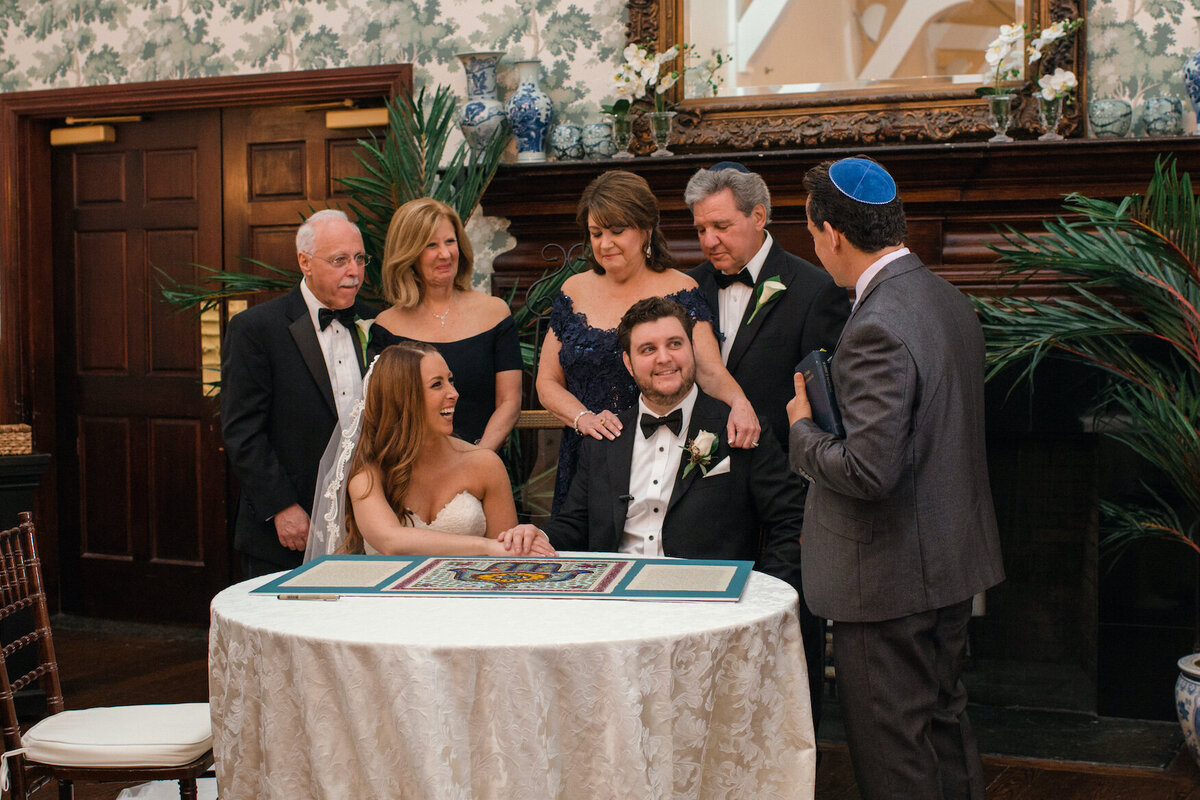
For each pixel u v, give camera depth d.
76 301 5.37
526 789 1.80
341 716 1.86
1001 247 3.86
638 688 1.84
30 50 5.16
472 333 3.19
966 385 2.23
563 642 1.82
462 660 1.80
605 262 2.92
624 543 2.66
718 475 2.60
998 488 4.04
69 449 5.41
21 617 4.20
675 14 4.19
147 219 5.22
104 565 5.39
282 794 1.94
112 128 5.23
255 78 4.80
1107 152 3.61
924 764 2.22
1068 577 4.01
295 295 3.19
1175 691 3.56
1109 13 3.90
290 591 2.16
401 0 4.61
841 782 3.39
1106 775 3.40
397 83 4.62
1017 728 3.83
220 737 2.07
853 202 2.23
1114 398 3.58
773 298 2.92
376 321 3.18
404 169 4.04
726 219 2.90
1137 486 3.80
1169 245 3.13
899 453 2.09
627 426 2.71
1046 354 3.79
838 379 2.20
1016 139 3.94
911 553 2.18
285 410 3.12
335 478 2.78
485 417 3.19
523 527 2.52
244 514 3.12
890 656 2.22
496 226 4.50
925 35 3.99
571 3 4.41
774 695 2.05
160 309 5.23
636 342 2.57
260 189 5.04
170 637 5.10
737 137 4.12
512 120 4.23
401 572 2.30
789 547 2.57
